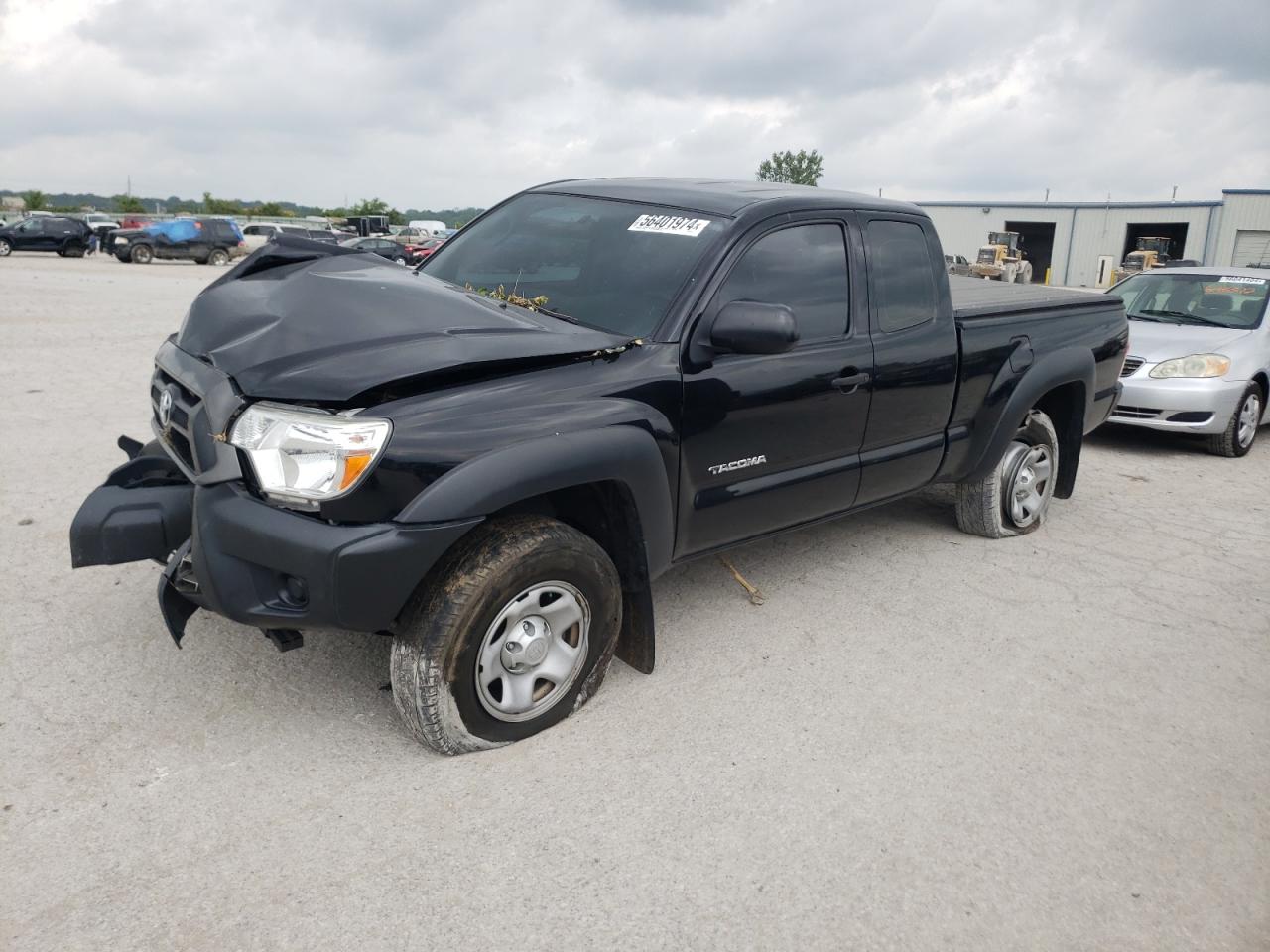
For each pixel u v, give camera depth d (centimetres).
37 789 279
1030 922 251
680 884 257
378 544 266
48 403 766
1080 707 364
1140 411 794
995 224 5462
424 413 275
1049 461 561
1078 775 318
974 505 537
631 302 351
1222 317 852
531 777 299
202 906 238
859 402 410
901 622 431
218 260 3359
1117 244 5153
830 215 404
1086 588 484
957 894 259
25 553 446
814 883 260
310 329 296
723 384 348
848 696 362
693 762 313
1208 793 312
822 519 429
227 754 302
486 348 294
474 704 299
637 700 350
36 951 221
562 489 324
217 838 263
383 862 258
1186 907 259
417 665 287
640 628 348
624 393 318
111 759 296
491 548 290
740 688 363
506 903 246
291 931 233
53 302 1593
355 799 284
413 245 4231
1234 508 646
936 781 310
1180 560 532
